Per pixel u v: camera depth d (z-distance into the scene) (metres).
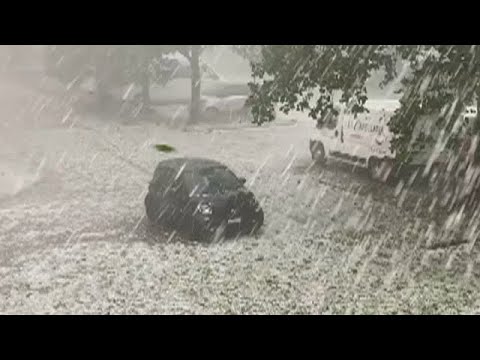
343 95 16.56
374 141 22.44
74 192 21.34
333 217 18.59
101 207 19.53
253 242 16.27
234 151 28.48
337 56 16.36
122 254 15.28
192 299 12.70
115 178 23.38
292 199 20.55
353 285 13.49
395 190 21.47
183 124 35.78
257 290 13.16
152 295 12.89
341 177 23.53
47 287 13.34
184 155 27.45
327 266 14.60
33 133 33.06
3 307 12.31
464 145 20.16
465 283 13.68
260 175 23.86
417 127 19.50
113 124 35.94
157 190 17.67
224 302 12.54
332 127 24.73
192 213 16.14
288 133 33.25
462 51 14.91
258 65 17.95
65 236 16.70
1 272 14.19
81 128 34.72
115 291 13.11
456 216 18.50
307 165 25.66
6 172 23.80
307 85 17.23
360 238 16.70
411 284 13.60
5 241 16.28
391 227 17.62
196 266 14.48
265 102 17.67
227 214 16.20
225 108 36.81
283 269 14.37
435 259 15.17
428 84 15.69
